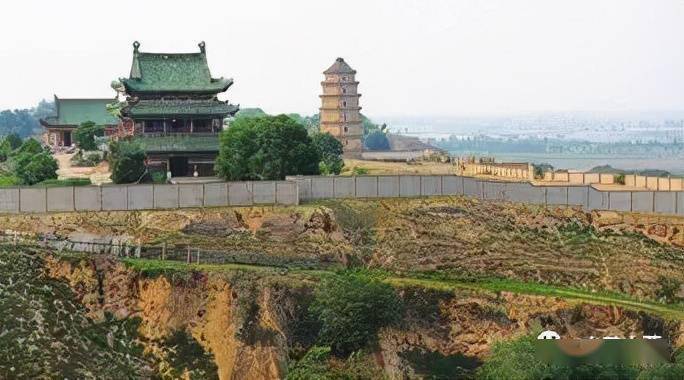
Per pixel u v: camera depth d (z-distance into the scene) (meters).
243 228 172.12
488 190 188.62
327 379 142.38
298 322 151.25
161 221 169.62
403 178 188.25
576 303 157.38
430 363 151.50
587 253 174.25
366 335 149.88
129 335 148.75
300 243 171.00
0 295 145.25
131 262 155.38
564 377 134.75
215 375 146.50
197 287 152.75
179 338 149.12
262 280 153.62
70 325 145.75
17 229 162.88
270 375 145.88
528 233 180.00
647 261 171.62
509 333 155.25
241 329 149.00
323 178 185.12
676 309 160.25
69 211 168.50
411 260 172.00
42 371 135.62
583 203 184.50
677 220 178.25
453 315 157.12
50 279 151.12
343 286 152.50
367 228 178.88
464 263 171.62
